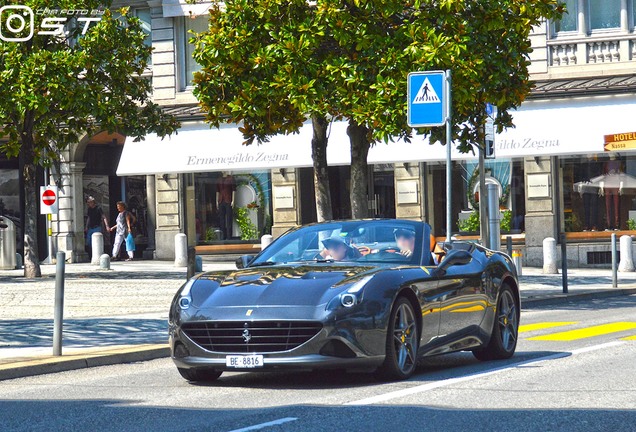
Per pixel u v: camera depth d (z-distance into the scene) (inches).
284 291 555.2
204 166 1977.1
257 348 545.6
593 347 724.0
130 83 1599.4
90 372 670.5
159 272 1729.8
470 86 1179.9
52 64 1488.7
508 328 688.4
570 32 1873.8
